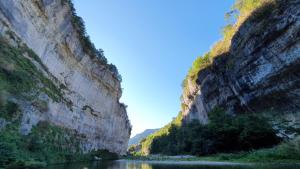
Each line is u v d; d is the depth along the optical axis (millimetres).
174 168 23016
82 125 45656
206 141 55094
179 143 84500
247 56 50812
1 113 19938
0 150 16516
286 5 41312
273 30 43375
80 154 39000
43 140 27109
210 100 74250
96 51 52969
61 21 38656
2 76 22484
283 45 41469
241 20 59500
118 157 57094
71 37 42219
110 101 62938
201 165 27344
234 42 56812
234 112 60656
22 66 27031
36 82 29031
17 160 16953
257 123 44500
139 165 29062
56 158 27797
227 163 29781
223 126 51094
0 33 25188
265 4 46500
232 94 60062
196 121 75438
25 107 24391
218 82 67438
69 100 41000
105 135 60375
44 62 34594
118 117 71688
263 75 46562
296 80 39781
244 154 38781
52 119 33156
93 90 52281
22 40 29234
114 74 63500
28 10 30828
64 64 40344
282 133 41438
